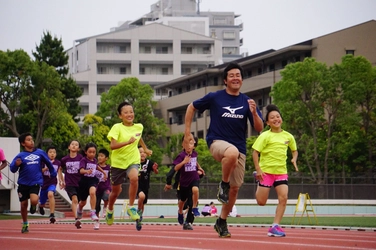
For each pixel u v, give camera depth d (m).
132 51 112.31
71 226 20.23
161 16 137.88
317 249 9.63
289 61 74.56
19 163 14.88
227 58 140.00
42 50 83.56
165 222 24.28
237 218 33.53
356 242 11.55
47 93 67.38
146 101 76.38
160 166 73.75
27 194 14.88
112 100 77.31
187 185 18.16
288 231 17.31
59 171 23.31
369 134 59.91
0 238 12.02
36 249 9.66
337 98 58.88
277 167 13.59
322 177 55.97
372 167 59.78
